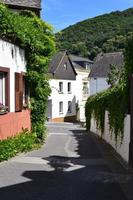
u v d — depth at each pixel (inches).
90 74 2933.1
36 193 389.7
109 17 4635.8
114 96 721.0
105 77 2861.7
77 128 1771.7
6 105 698.8
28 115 810.2
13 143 634.2
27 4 968.3
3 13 684.7
